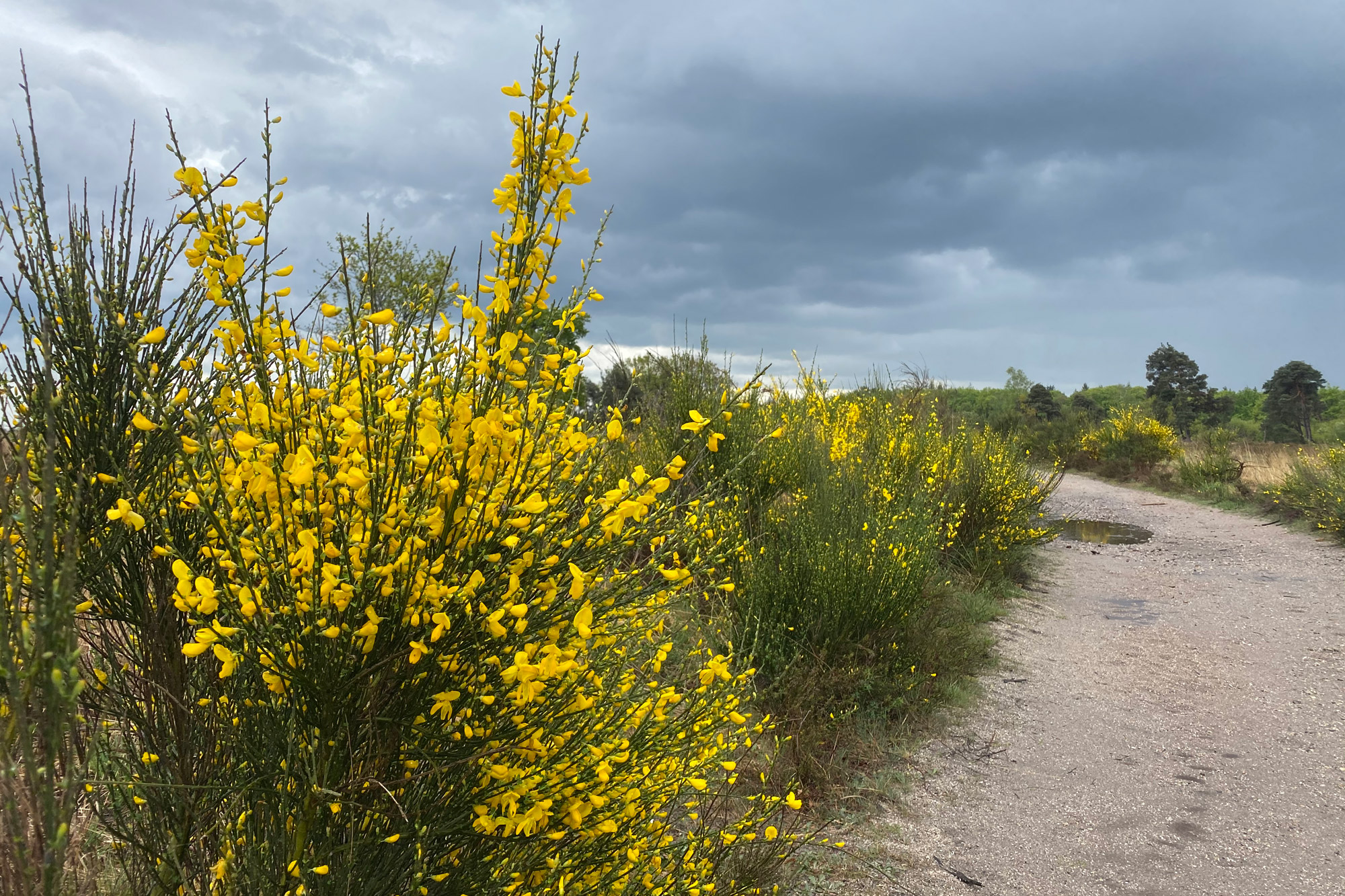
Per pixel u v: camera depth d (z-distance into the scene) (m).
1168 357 51.41
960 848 3.29
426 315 1.51
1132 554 10.80
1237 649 6.50
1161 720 4.96
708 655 2.89
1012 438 11.14
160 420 1.69
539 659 1.48
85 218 1.94
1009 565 8.59
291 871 1.45
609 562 1.72
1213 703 5.28
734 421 5.94
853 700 4.33
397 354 1.48
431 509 1.36
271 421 1.41
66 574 0.93
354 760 1.51
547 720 1.53
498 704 1.51
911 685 4.64
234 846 1.64
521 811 1.55
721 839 2.29
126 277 1.95
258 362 1.40
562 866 1.65
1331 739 4.70
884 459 7.93
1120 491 18.88
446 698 1.36
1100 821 3.63
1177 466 20.55
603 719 1.75
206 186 1.40
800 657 4.36
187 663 1.87
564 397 1.80
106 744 1.75
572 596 1.40
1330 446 16.50
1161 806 3.82
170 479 1.85
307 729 1.45
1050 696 5.26
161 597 1.86
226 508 1.40
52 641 0.92
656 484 1.51
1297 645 6.61
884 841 3.24
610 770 1.65
